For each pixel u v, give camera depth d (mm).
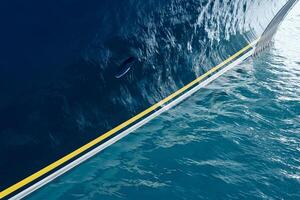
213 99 15328
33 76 8773
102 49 10211
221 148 12445
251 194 10586
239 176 11242
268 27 21547
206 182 10961
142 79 12414
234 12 16641
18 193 9609
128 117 12297
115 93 11391
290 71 18375
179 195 10461
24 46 8438
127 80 11695
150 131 13016
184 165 11586
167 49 12984
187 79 14883
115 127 11898
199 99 15297
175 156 11953
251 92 16016
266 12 20828
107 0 9867
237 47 18156
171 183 10867
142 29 11398
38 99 9078
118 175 11086
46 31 8742
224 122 13836
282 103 15188
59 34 9008
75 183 10680
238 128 13539
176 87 14328
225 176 11203
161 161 11719
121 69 11125
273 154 12250
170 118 13812
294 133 13391
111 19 10156
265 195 10570
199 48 15047
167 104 14047
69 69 9508
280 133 13367
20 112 8828
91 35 9734
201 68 15680
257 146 12609
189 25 13664
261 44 20672
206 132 13203
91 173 11070
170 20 12547
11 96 8508
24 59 8492
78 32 9398
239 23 17797
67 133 10242
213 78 16625
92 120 10875
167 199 10328
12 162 9188
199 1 13586
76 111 10250
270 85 16703
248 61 19219
